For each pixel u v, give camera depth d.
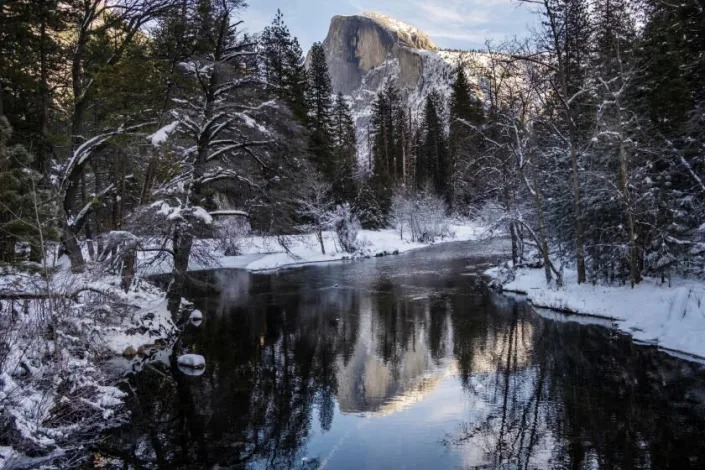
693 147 15.83
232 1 14.90
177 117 14.28
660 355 11.73
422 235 49.16
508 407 9.11
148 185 15.66
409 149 69.12
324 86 45.66
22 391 7.37
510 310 17.70
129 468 7.16
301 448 7.68
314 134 39.28
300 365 12.17
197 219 14.05
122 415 9.12
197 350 13.69
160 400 9.87
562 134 20.27
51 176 13.48
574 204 19.69
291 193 16.64
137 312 13.84
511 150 20.14
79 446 7.83
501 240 45.66
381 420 8.77
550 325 15.25
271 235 16.59
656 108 16.73
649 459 6.90
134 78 14.27
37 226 8.84
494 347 13.17
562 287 19.00
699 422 8.05
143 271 15.73
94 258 14.39
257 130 15.23
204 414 9.15
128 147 14.27
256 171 16.19
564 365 11.44
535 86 18.94
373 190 52.53
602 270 18.78
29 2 13.95
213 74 15.24
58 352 8.21
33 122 15.88
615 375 10.56
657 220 16.00
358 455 7.40
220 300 21.55
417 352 13.05
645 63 16.97
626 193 15.71
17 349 8.10
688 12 16.17
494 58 21.09
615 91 17.41
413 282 25.17
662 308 13.84
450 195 59.09
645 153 16.64
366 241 42.50
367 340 14.41
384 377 11.16
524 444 7.56
